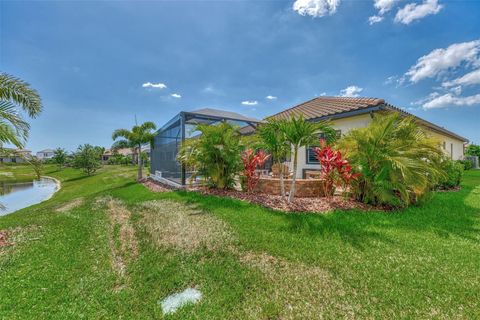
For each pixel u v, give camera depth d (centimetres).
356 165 648
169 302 278
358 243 407
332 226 485
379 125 627
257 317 247
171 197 895
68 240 472
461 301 257
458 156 2366
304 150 1155
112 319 250
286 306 261
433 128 1405
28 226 577
